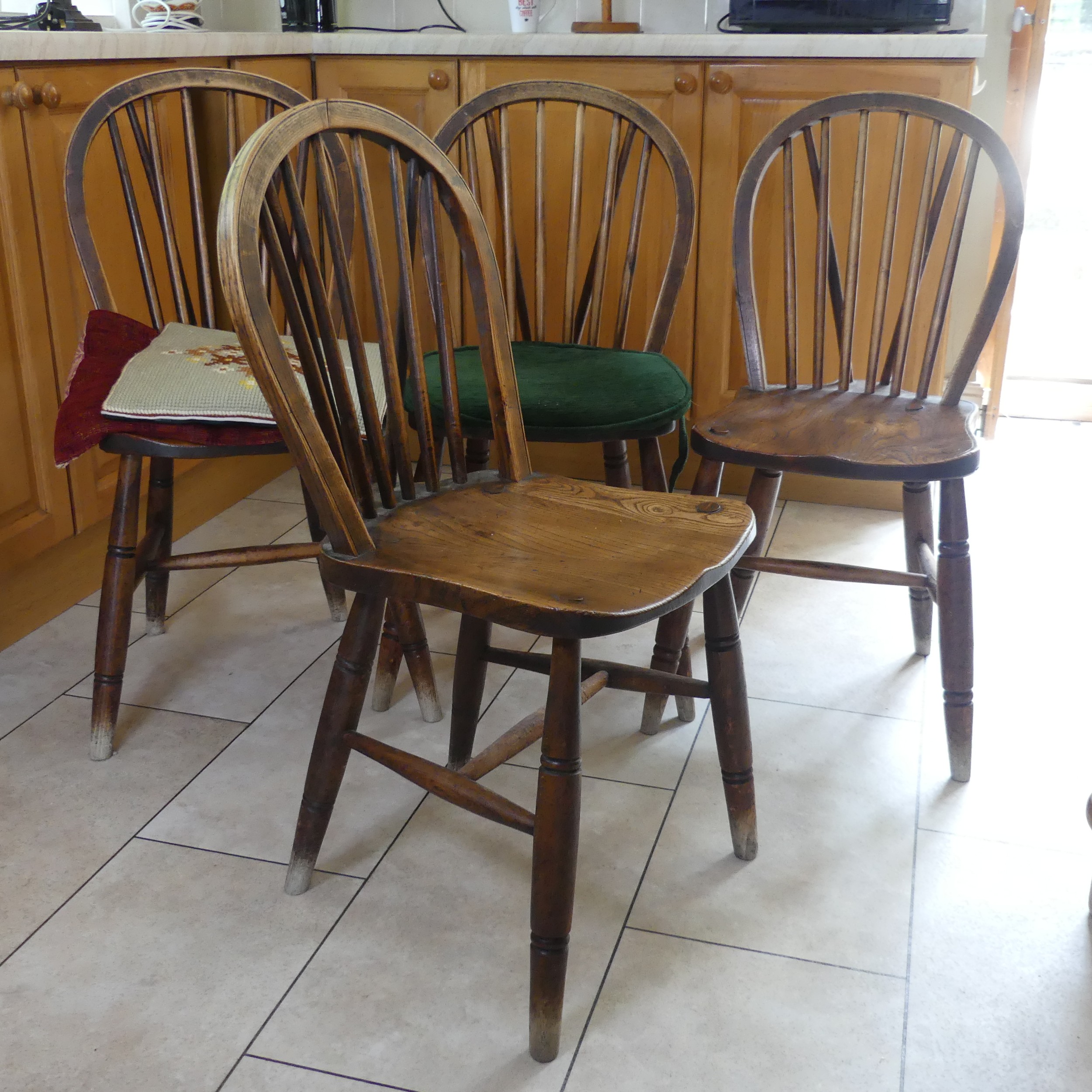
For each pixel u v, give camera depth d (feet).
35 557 6.57
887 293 5.69
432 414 5.22
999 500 8.83
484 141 8.08
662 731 5.71
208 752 5.51
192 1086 3.67
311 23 9.09
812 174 5.65
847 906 4.49
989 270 9.78
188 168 5.80
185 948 4.26
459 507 4.31
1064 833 4.93
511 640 6.64
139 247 5.62
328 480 3.76
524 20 9.05
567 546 3.95
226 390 5.02
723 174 7.93
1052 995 4.05
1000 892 4.57
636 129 5.78
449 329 4.37
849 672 6.29
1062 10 10.14
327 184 3.89
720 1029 3.91
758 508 5.57
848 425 5.22
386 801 5.15
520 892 4.59
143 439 4.95
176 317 6.18
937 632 6.75
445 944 4.31
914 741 5.63
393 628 5.63
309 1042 3.85
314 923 4.40
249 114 7.59
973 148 5.36
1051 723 5.77
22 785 5.21
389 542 3.97
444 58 8.13
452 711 5.04
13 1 7.53
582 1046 3.84
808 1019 3.95
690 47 7.64
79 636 6.63
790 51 7.53
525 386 5.36
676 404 5.26
